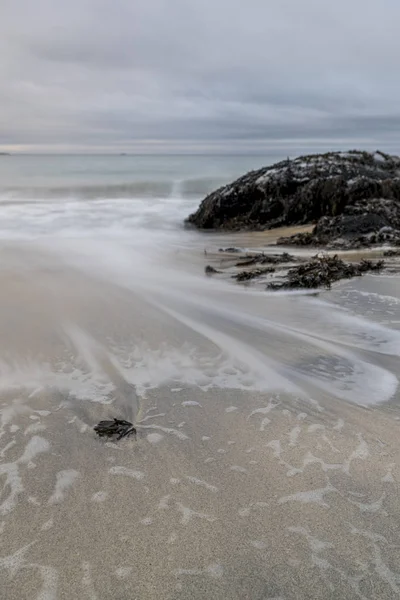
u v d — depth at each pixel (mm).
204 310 7211
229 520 3158
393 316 6676
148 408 4566
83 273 9492
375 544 2939
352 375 5090
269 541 2988
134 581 2744
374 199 13898
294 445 3939
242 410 4492
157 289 8336
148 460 3793
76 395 4820
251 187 16047
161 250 12078
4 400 4727
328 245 11680
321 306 7207
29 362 5531
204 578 2754
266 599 2629
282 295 7820
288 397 4703
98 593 2674
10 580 2754
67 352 5789
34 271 9617
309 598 2629
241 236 14094
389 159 17281
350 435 4051
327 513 3191
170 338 6184
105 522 3160
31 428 4258
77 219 17453
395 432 4078
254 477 3564
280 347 5840
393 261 9719
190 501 3336
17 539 3031
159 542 2994
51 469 3699
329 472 3592
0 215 18016
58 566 2842
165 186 29484
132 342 6070
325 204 14586
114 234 14570
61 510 3268
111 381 5102
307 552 2902
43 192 26359
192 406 4586
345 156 16922
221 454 3852
